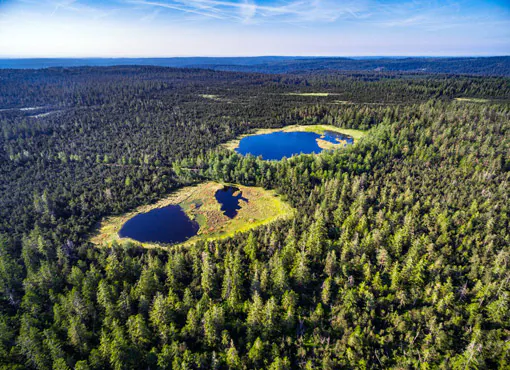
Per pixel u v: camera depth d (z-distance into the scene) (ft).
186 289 217.97
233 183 442.50
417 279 225.35
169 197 410.52
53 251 276.62
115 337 187.11
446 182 353.92
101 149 523.70
